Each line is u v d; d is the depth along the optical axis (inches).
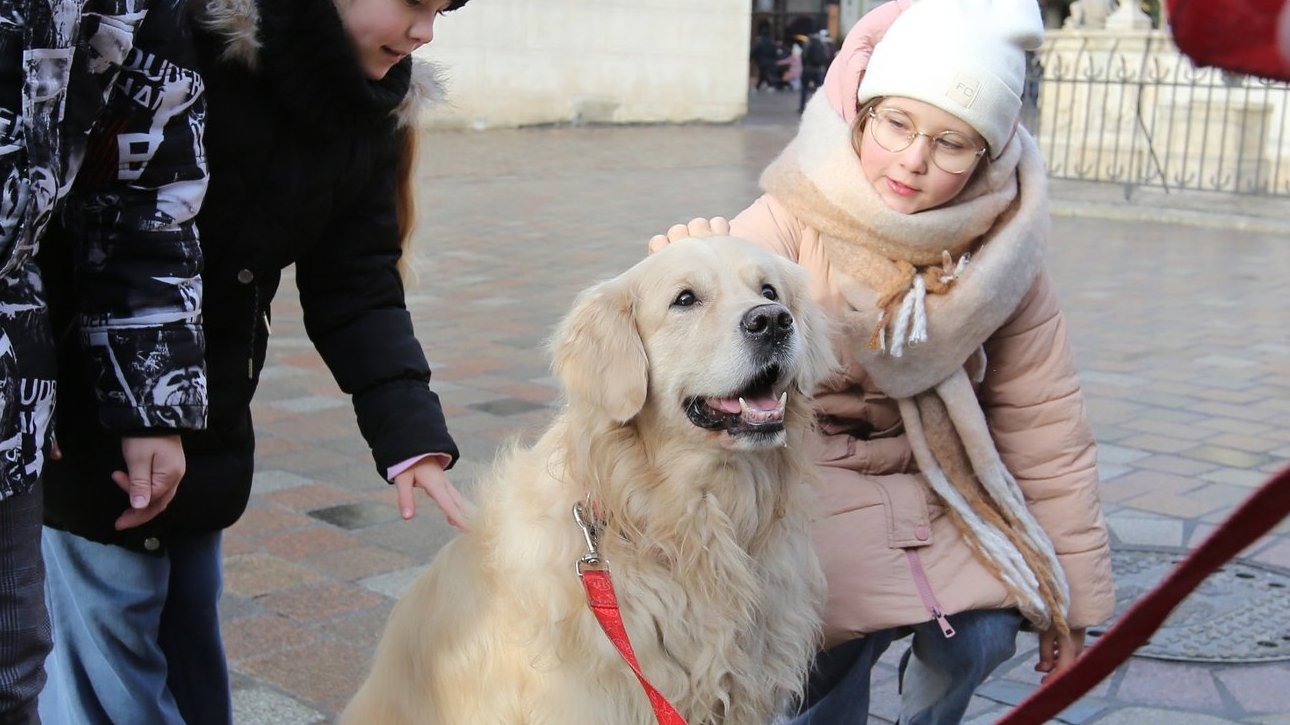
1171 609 48.9
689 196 605.3
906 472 117.7
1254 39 36.9
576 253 441.7
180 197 89.7
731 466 101.3
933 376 109.7
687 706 101.2
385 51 97.7
